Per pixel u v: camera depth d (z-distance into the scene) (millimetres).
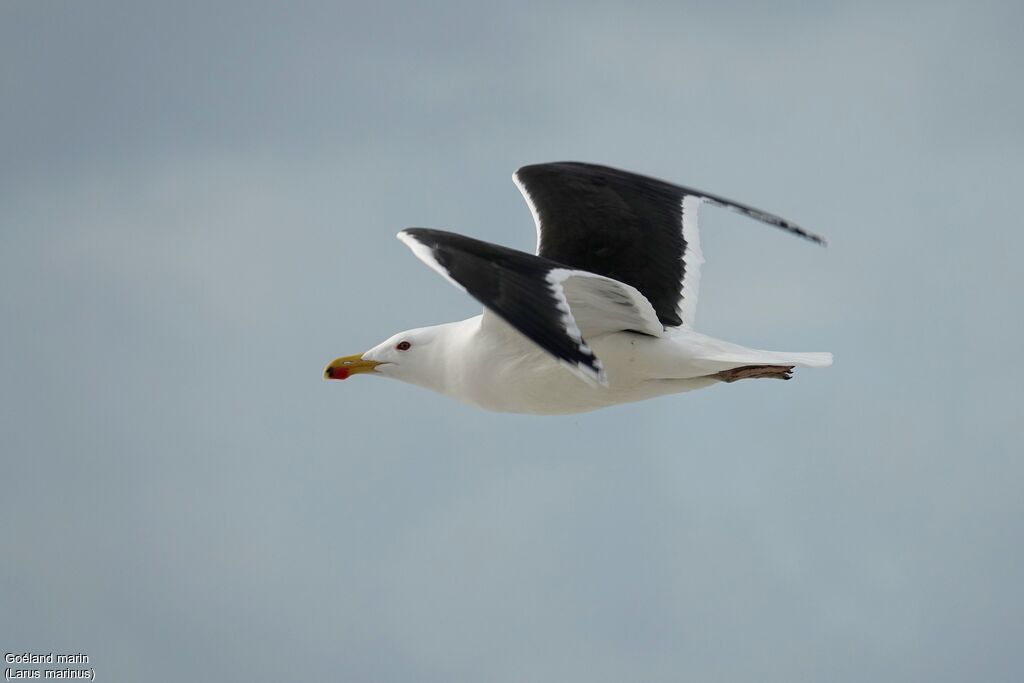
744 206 12586
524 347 11906
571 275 9875
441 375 12680
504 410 12359
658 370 11555
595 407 12055
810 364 11172
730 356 11320
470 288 9672
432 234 10375
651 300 12352
